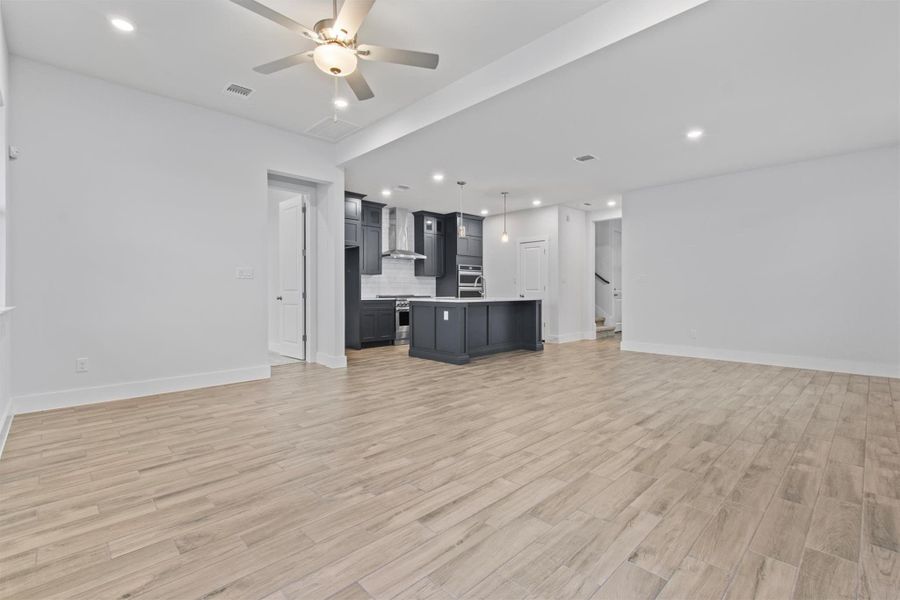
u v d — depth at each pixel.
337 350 5.29
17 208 3.21
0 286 2.79
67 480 2.13
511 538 1.63
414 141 4.42
